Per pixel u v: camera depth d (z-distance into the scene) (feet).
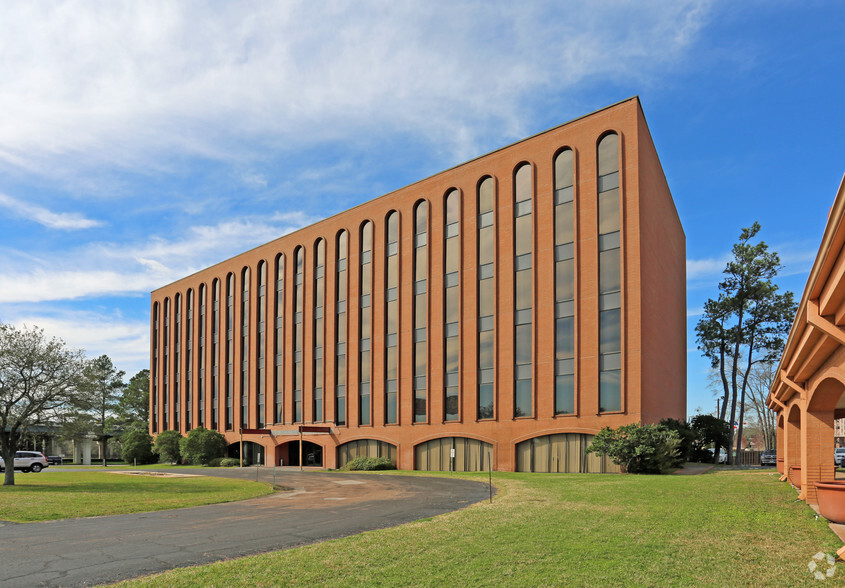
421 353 135.33
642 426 97.96
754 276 169.07
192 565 32.19
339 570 29.43
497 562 30.40
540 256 116.26
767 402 93.56
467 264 128.16
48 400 97.81
